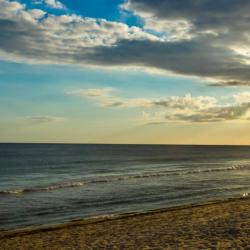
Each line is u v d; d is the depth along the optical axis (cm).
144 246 1056
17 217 1788
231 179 3669
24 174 4288
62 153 10781
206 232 1193
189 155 10944
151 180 3519
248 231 1167
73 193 2606
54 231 1402
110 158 8200
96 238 1230
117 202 2231
